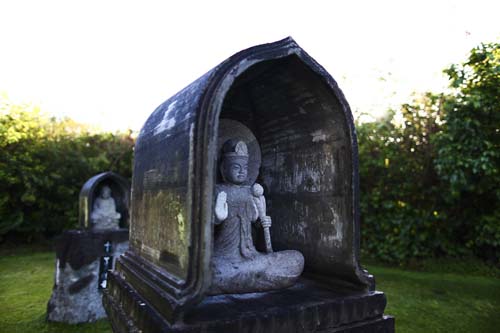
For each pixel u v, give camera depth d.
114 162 9.73
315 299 2.06
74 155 9.38
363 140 6.96
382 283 5.36
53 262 7.16
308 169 2.57
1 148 8.25
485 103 5.03
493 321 3.86
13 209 8.57
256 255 2.41
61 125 10.19
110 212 5.27
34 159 8.77
